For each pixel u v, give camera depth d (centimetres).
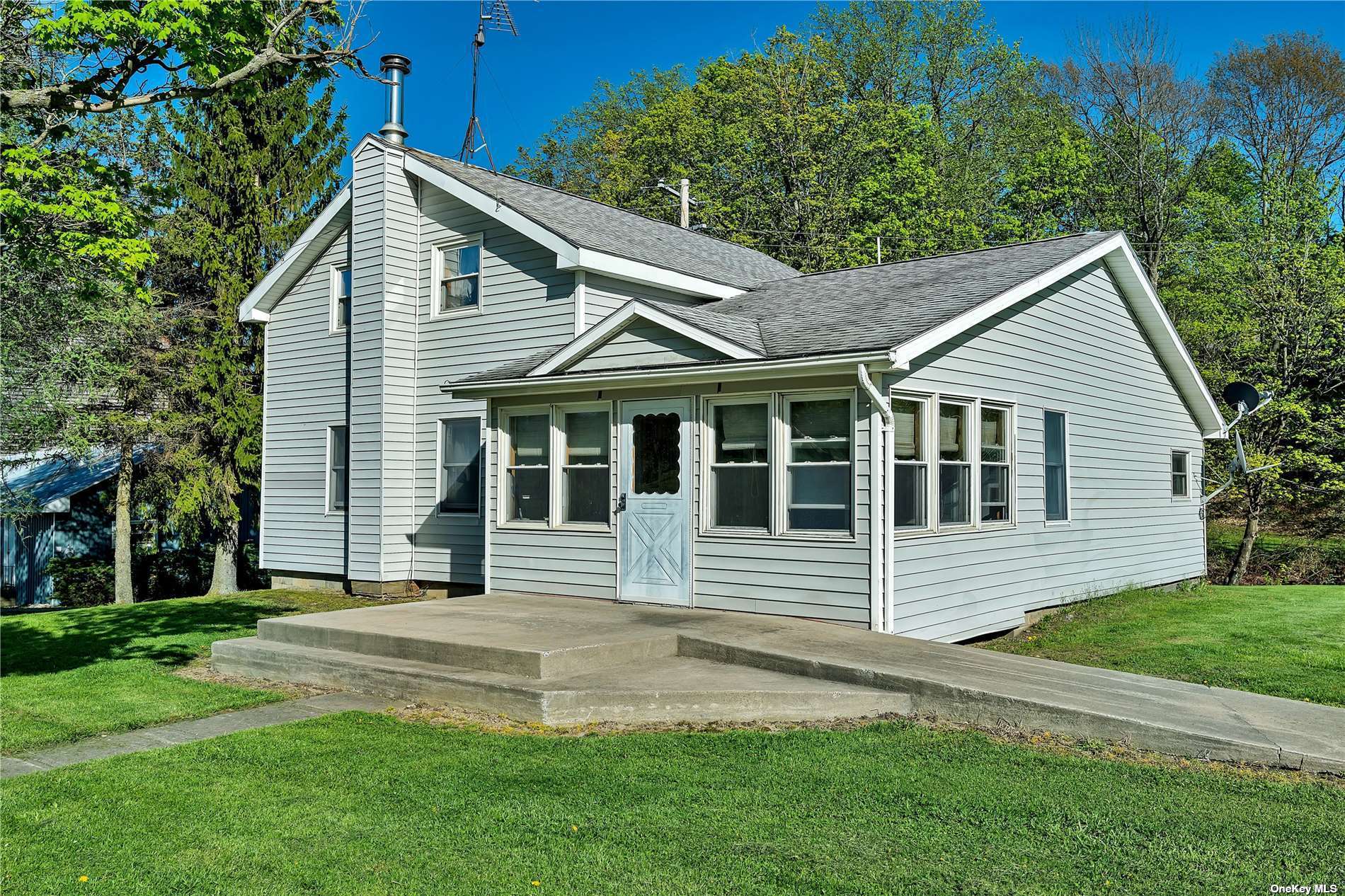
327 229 1708
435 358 1595
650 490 1171
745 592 1086
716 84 3778
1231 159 3188
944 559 1106
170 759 679
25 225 904
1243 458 1947
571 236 1402
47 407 1495
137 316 1484
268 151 2109
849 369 1000
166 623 1380
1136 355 1623
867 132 3422
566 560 1242
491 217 1527
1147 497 1648
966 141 3809
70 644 1198
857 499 1010
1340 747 618
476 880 475
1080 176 3256
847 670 802
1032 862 484
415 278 1622
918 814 549
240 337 2141
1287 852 490
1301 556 2350
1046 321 1348
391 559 1582
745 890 458
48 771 664
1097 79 3234
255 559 2409
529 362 1351
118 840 532
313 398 1766
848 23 3959
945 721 742
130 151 1655
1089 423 1466
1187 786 588
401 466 1597
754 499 1092
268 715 813
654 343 1158
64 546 2242
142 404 2014
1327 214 2377
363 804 582
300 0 921
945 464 1136
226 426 2023
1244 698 743
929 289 1270
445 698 822
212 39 838
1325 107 3047
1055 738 690
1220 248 2530
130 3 827
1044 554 1329
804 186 3409
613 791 595
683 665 883
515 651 832
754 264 1894
